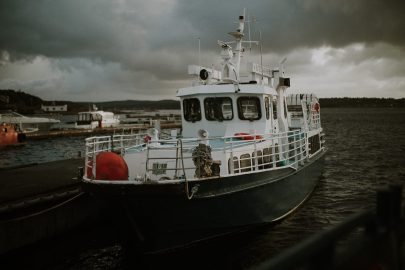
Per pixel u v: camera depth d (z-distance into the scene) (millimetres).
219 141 12555
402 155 33844
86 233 14398
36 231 12359
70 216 13703
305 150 15523
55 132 66438
